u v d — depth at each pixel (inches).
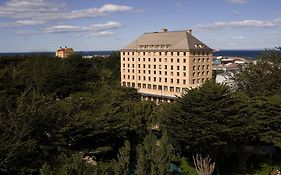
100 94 2721.5
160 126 2298.2
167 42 5393.7
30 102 1768.0
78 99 2213.3
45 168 1203.9
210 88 2009.1
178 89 5196.9
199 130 1897.1
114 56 6983.3
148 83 5693.9
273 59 3056.1
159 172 1460.4
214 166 1911.9
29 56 5408.5
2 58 4985.2
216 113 1900.8
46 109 1692.9
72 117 1872.5
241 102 2096.5
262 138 2087.8
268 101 2142.0
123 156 1590.8
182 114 1998.0
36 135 1606.8
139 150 1589.6
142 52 5703.7
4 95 1932.8
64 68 3848.4
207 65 5324.8
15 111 1588.3
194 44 5128.0
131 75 5994.1
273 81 2817.4
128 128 2059.5
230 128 1900.8
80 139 1899.6
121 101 2689.5
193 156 1996.8
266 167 2186.3
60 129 1731.1
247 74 2997.0
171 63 5246.1
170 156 1600.6
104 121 1941.4
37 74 3570.4
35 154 1558.8
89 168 1286.9
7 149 1380.4
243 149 2222.0
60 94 3597.4
